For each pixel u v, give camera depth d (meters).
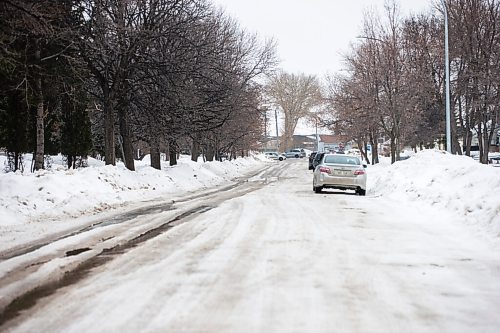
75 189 17.94
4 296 6.35
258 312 5.75
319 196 20.70
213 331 5.15
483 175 14.68
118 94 25.64
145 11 24.75
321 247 9.48
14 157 26.70
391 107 34.47
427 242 10.09
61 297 6.30
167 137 27.38
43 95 22.61
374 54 35.50
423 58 34.38
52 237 10.59
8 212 13.45
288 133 109.81
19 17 16.52
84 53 23.02
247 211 15.09
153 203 18.27
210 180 34.03
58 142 32.88
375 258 8.60
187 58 25.50
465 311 5.89
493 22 29.62
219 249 9.24
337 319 5.56
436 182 17.19
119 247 9.46
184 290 6.59
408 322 5.49
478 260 8.51
